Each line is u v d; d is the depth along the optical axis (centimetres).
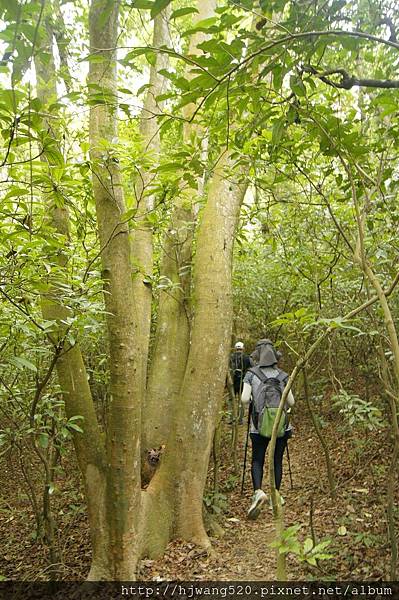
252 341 845
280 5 211
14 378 389
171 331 509
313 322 229
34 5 152
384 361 278
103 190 347
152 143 503
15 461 554
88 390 383
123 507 350
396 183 287
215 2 510
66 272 329
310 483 511
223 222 460
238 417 616
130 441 348
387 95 233
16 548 448
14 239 262
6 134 223
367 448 509
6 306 296
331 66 271
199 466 409
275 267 655
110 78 319
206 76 205
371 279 207
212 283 443
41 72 354
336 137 252
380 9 220
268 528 429
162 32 510
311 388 679
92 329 334
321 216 431
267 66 210
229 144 298
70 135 375
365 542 326
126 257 351
